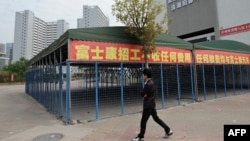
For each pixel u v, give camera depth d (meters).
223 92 17.06
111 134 6.73
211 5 24.23
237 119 8.12
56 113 10.37
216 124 7.47
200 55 13.66
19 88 32.62
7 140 6.60
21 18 71.94
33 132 7.39
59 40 9.81
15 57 72.19
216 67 17.95
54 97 10.84
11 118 10.05
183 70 13.49
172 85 13.44
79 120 8.70
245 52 17.30
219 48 15.31
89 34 9.04
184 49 12.75
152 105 5.91
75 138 6.47
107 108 11.30
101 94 12.64
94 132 7.03
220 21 23.19
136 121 8.41
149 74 6.08
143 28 10.36
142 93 5.99
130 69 12.34
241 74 18.36
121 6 10.44
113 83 12.51
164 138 6.09
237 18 21.66
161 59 11.50
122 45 10.02
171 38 12.40
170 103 12.39
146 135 6.40
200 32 26.05
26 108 13.08
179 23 27.73
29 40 71.81
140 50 10.64
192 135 6.30
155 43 11.05
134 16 10.36
